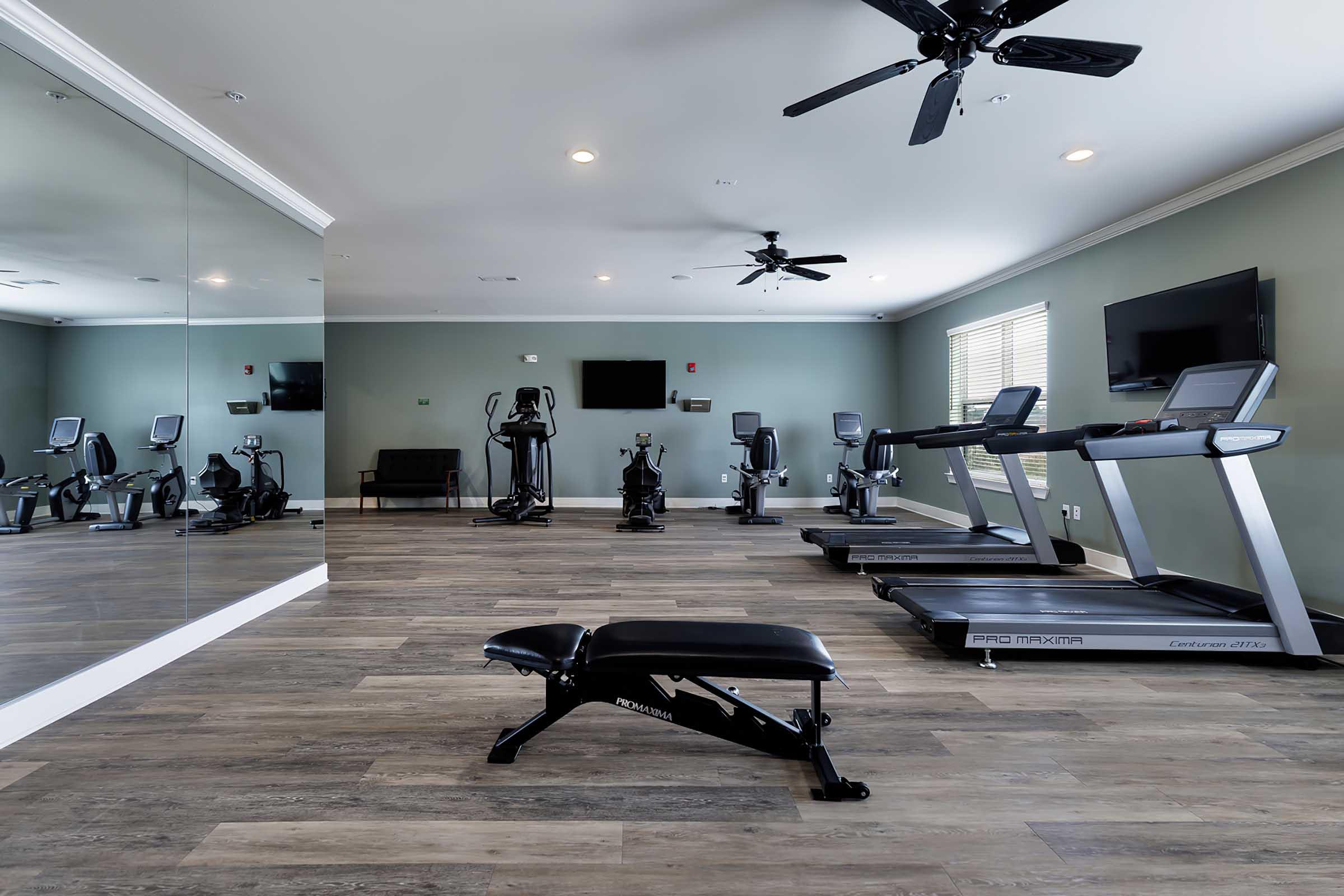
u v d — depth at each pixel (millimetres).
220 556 3354
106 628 2637
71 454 2510
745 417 7992
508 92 2859
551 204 4277
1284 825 1711
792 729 2072
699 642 1953
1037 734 2244
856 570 4902
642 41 2480
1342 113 3033
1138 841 1642
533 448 8055
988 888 1466
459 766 2025
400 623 3525
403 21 2336
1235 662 2963
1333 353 3277
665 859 1572
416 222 4621
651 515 6887
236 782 1923
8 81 2252
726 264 5867
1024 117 3080
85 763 2035
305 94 2846
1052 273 5469
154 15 2271
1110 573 4746
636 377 8586
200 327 3221
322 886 1468
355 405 8656
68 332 2494
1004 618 2932
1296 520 3471
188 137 3084
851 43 2496
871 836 1667
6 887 1463
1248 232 3717
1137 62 2605
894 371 8727
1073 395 5219
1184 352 3975
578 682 2068
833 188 4027
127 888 1463
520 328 8664
